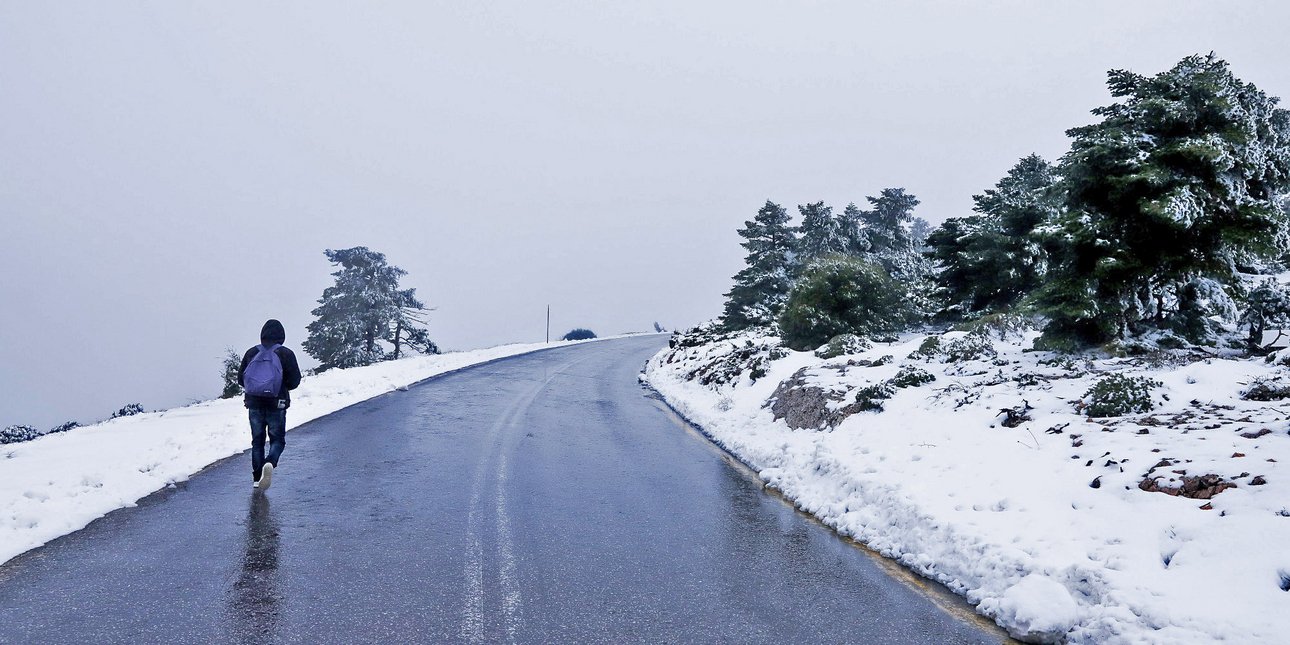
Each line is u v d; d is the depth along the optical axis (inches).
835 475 318.7
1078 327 529.7
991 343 568.1
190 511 272.2
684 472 374.3
